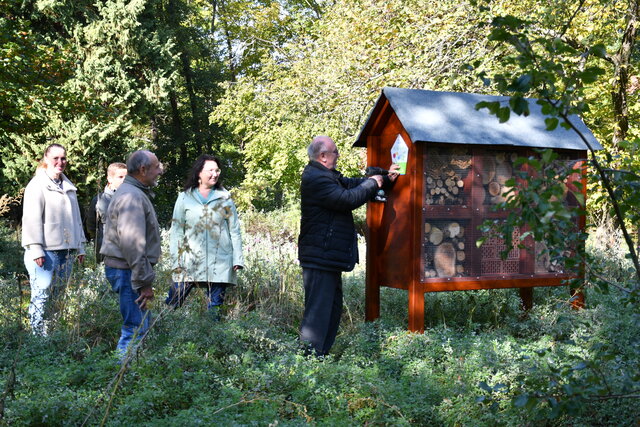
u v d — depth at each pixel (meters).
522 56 2.18
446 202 5.44
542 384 2.51
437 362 4.66
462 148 5.47
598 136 12.79
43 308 5.36
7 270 9.96
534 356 4.19
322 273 4.97
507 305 6.09
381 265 5.82
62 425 3.33
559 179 2.33
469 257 5.54
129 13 19.88
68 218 5.88
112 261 4.51
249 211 14.08
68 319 5.47
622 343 4.45
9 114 10.27
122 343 4.54
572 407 2.33
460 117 5.50
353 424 3.46
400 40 12.08
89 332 5.49
